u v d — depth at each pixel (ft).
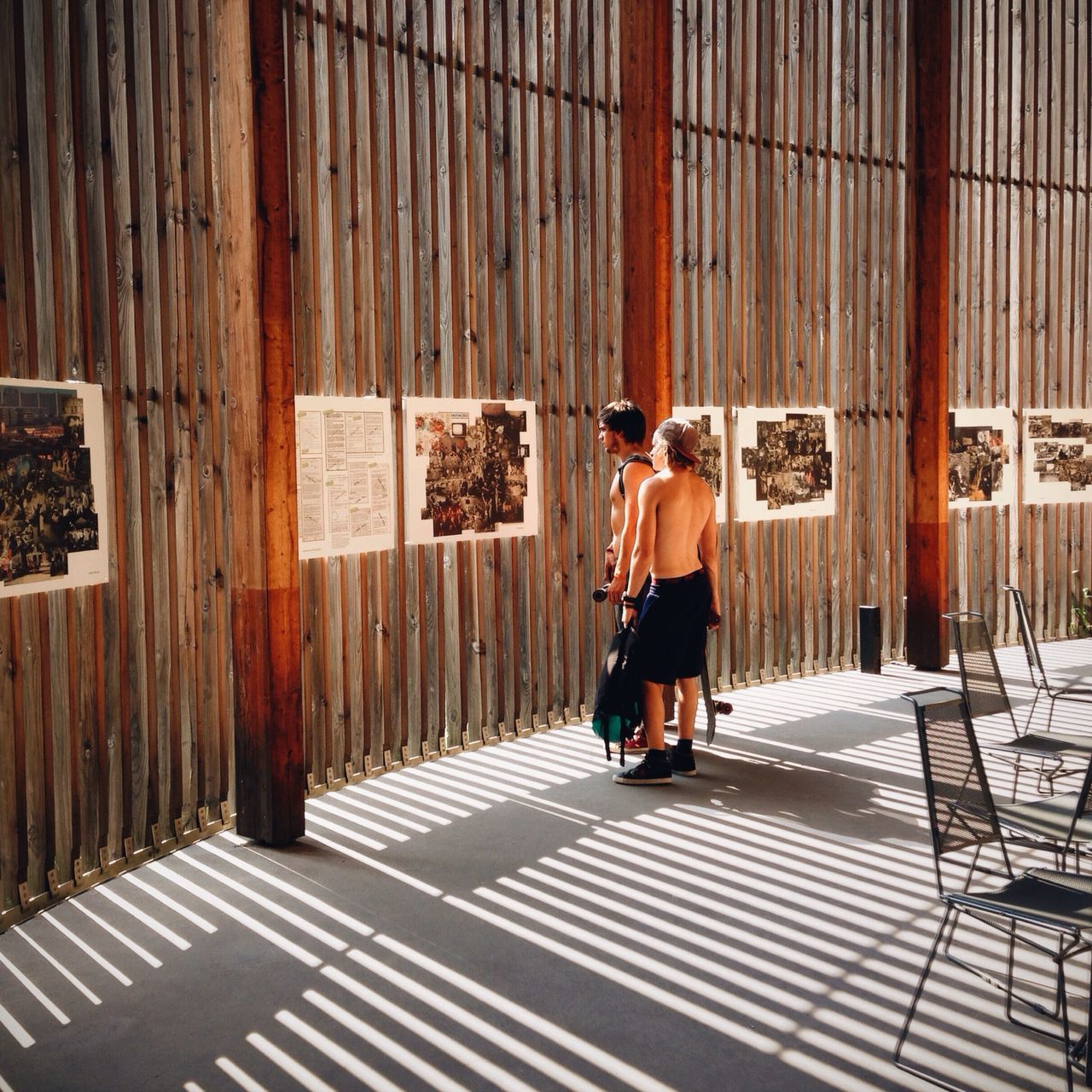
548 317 22.35
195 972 11.93
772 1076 9.72
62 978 11.83
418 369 20.16
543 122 21.86
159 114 15.19
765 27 26.30
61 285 13.80
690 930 12.84
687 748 19.29
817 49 27.27
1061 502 32.71
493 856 15.43
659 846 15.71
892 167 28.71
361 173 18.98
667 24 21.76
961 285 30.66
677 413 24.86
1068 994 11.16
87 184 14.19
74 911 13.64
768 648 27.43
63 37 13.66
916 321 27.91
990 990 11.30
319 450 18.06
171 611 15.69
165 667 15.56
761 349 26.76
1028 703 24.31
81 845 14.48
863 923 13.00
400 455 19.77
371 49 18.89
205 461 16.15
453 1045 10.32
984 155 30.35
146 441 15.20
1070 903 9.90
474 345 21.06
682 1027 10.60
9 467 12.87
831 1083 9.59
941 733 10.57
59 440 13.48
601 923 13.08
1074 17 32.22
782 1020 10.71
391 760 20.03
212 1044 10.39
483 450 20.90
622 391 22.84
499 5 21.12
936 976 11.62
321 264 18.42
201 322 15.88
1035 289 32.17
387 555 19.79
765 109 26.45
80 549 13.84
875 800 17.70
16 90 13.24
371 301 19.20
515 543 22.07
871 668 28.30
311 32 18.01
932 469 28.22
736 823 16.66
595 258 22.98
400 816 17.33
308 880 14.58
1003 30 30.81
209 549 16.30
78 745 14.35
